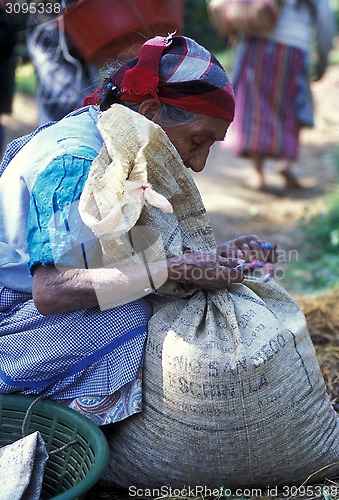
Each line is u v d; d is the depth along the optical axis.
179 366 3.22
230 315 3.29
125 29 5.09
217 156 11.94
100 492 3.47
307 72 9.80
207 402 3.21
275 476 3.33
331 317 5.25
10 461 3.10
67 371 3.36
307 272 7.25
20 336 3.37
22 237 3.34
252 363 3.19
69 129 3.34
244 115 9.84
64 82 6.42
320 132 13.03
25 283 3.43
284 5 9.40
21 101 12.05
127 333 3.32
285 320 3.51
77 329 3.32
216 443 3.24
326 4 9.55
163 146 3.23
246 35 9.62
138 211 3.08
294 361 3.32
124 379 3.29
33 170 3.25
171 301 3.48
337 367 4.53
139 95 3.28
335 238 7.84
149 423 3.30
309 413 3.33
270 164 11.50
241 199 10.11
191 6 14.23
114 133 3.11
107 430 3.43
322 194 10.20
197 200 3.45
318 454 3.36
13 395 3.44
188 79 3.21
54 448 3.32
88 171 3.16
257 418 3.23
